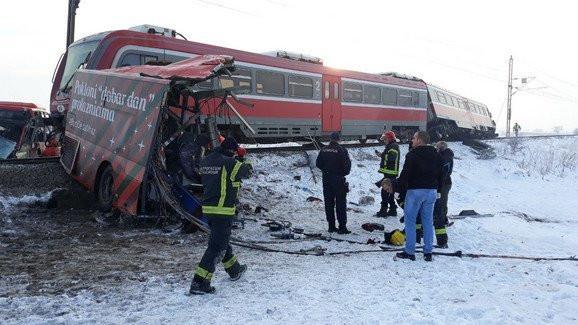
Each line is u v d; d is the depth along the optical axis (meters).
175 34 14.02
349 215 11.20
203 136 8.22
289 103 16.67
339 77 19.11
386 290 5.59
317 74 17.98
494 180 21.89
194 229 8.19
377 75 21.73
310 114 17.66
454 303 5.23
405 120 23.83
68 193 9.87
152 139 7.75
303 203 12.44
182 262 6.53
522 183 22.09
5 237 7.56
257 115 15.46
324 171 9.08
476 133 36.12
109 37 12.37
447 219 10.32
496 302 5.32
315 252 7.36
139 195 7.98
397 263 6.84
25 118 16.42
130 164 8.15
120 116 8.71
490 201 16.77
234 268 5.73
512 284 6.09
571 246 9.13
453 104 30.36
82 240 7.57
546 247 8.94
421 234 8.34
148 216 8.26
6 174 10.03
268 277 5.98
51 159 11.37
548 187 21.86
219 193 5.27
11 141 15.47
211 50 14.30
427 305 5.16
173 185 8.13
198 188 8.41
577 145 38.62
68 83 12.89
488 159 25.81
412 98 24.56
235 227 8.83
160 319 4.52
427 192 6.91
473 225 10.78
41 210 9.38
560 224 13.62
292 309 4.87
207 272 5.23
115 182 8.53
